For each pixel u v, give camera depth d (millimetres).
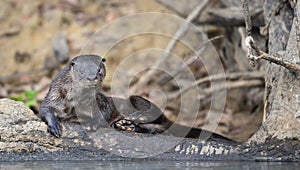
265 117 9500
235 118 13008
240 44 12711
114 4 17375
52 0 17750
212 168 8438
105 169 8391
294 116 8969
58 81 9172
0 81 15562
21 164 8789
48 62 15898
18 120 9125
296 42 8812
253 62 8516
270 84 9414
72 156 8984
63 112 9164
